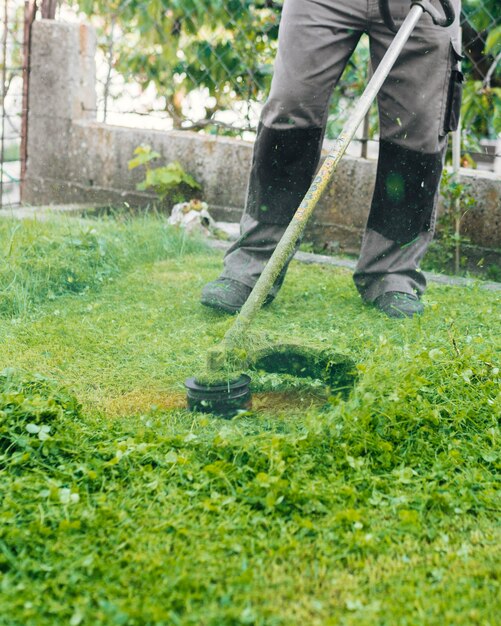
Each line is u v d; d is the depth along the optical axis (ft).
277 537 6.94
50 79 21.67
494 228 17.56
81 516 7.00
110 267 15.72
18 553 6.57
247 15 21.08
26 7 21.59
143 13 22.53
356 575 6.48
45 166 22.18
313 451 8.23
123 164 21.31
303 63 12.53
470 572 6.52
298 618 5.94
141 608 5.93
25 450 8.05
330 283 15.53
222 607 5.99
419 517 7.24
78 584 6.22
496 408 9.16
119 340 12.23
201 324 13.03
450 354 10.57
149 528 6.95
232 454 8.21
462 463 8.25
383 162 13.34
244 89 21.66
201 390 9.67
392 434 8.58
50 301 14.11
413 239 13.87
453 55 12.85
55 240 16.15
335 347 10.96
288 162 13.02
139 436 8.57
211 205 20.61
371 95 11.21
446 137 13.33
